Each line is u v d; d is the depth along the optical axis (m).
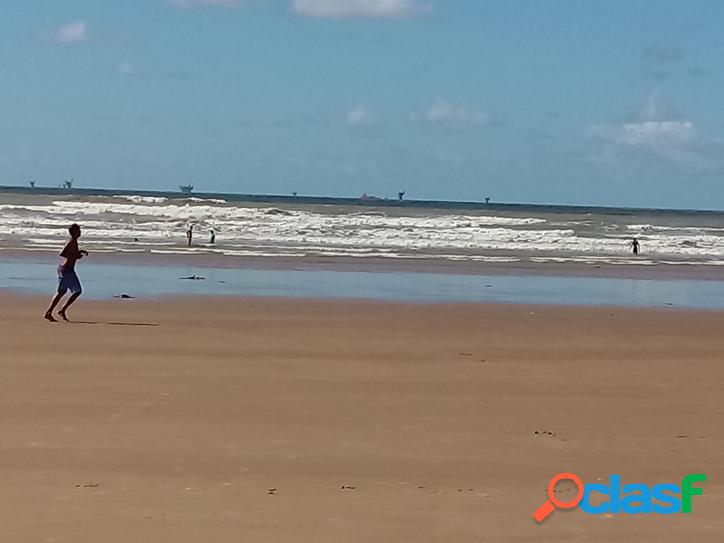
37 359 13.99
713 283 35.16
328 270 34.94
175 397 11.52
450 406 11.52
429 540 6.73
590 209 175.12
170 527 6.83
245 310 21.91
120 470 8.31
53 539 6.51
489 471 8.66
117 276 30.17
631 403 12.07
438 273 35.22
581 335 19.16
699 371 14.92
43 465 8.41
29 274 29.70
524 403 11.85
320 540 6.65
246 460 8.78
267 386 12.45
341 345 16.64
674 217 119.81
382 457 9.03
